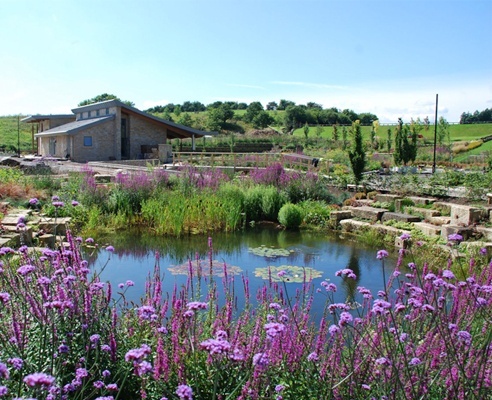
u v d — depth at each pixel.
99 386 2.70
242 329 3.74
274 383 3.03
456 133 59.97
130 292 7.02
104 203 13.39
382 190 16.06
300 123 73.88
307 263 9.48
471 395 2.64
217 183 15.07
